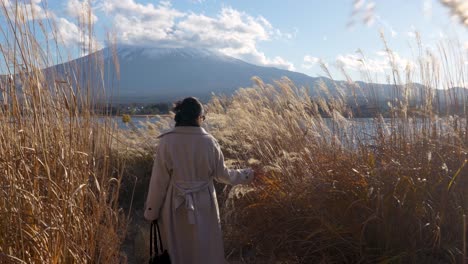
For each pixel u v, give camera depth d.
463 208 3.88
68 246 2.91
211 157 3.57
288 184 4.69
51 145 3.15
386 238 3.76
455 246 3.72
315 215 4.11
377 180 3.97
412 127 4.97
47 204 2.90
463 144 4.55
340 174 4.28
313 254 4.09
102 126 3.69
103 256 3.30
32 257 2.82
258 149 5.61
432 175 4.14
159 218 3.63
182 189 3.48
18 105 3.12
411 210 3.79
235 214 4.84
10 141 3.00
